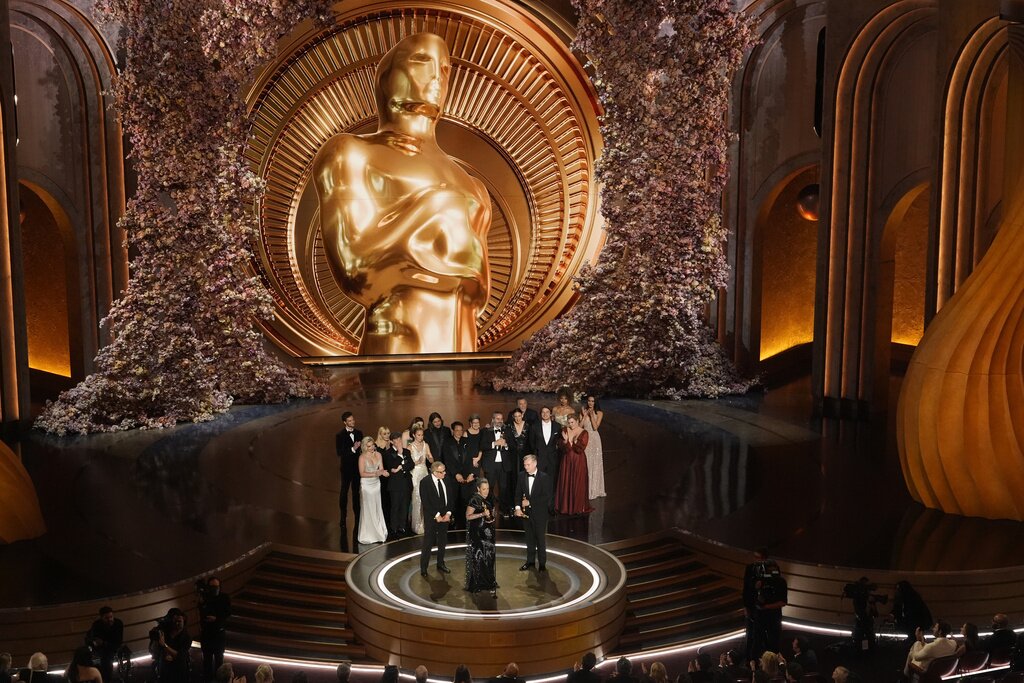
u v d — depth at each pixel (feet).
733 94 64.28
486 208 75.92
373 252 72.69
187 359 56.34
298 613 34.42
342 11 71.51
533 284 77.77
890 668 31.76
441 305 74.49
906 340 71.82
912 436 41.45
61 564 35.40
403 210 73.20
